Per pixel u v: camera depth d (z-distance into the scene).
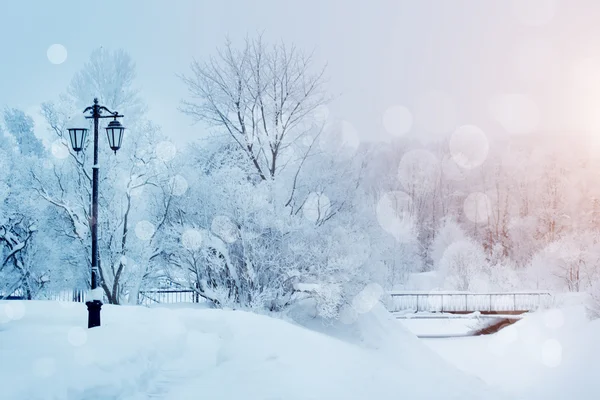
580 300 33.22
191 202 26.23
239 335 13.67
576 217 68.31
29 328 12.51
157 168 26.61
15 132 40.38
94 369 8.22
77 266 27.62
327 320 23.48
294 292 25.05
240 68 27.80
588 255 46.16
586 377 17.61
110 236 26.45
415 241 54.28
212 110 28.09
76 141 13.23
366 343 21.62
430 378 13.44
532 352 23.33
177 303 26.73
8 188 26.41
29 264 29.16
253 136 27.53
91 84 30.27
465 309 37.12
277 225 24.14
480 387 14.39
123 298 27.55
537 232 66.56
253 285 24.53
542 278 47.38
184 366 10.99
